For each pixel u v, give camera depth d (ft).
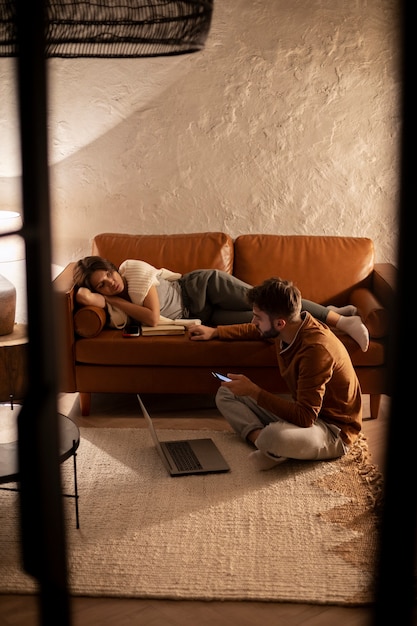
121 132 14.35
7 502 9.38
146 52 5.48
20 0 1.76
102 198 14.62
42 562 2.03
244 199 14.64
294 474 10.07
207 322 13.05
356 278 13.41
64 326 11.86
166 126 14.33
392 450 1.76
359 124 14.35
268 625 7.02
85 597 7.50
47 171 1.85
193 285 12.85
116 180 14.56
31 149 1.82
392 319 1.69
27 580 7.71
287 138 14.39
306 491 9.61
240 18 13.92
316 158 14.47
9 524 8.85
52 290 1.90
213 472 10.12
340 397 10.34
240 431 11.05
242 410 11.14
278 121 14.32
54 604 2.07
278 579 7.72
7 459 8.21
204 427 11.85
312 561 8.04
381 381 11.93
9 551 8.28
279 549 8.27
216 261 13.44
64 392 12.13
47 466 1.98
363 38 14.03
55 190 14.58
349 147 14.43
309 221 14.73
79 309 11.98
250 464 10.39
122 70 14.10
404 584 1.84
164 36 4.74
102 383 12.07
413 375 1.69
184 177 14.53
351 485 9.75
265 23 13.96
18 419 1.95
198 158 14.46
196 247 13.57
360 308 12.54
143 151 14.43
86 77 14.12
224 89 14.17
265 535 8.56
